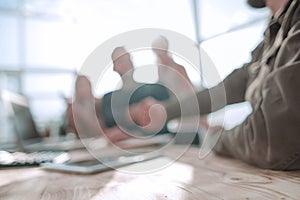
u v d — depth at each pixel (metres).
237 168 0.41
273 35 0.44
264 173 0.36
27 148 0.93
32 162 0.57
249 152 0.41
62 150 0.86
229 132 0.48
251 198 0.25
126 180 0.37
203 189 0.29
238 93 0.54
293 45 0.37
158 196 0.28
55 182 0.38
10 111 0.93
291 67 0.34
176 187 0.31
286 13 0.40
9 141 1.21
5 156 0.70
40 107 3.38
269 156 0.37
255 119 0.39
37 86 3.82
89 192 0.31
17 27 3.98
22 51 3.96
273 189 0.28
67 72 3.70
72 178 0.40
